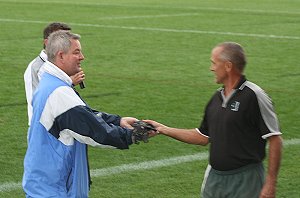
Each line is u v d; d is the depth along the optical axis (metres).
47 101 11.95
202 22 58.19
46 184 12.00
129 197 17.53
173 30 52.44
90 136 11.92
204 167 19.98
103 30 52.34
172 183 18.61
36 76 15.26
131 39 47.34
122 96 29.42
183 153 21.27
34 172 12.02
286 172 19.48
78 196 12.11
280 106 27.81
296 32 51.94
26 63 37.62
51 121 11.97
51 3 75.81
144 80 32.97
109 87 31.27
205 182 13.14
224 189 12.83
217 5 76.69
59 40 12.15
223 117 12.65
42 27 53.59
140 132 12.69
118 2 78.88
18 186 18.27
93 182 18.59
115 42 45.81
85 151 12.27
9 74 34.22
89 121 11.91
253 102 12.47
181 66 37.00
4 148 21.66
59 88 11.97
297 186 18.38
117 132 12.14
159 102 28.33
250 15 64.88
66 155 11.99
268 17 62.97
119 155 20.97
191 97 29.28
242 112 12.50
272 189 12.51
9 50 42.00
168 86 31.58
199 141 13.61
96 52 41.59
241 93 12.56
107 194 17.73
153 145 21.97
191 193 17.91
